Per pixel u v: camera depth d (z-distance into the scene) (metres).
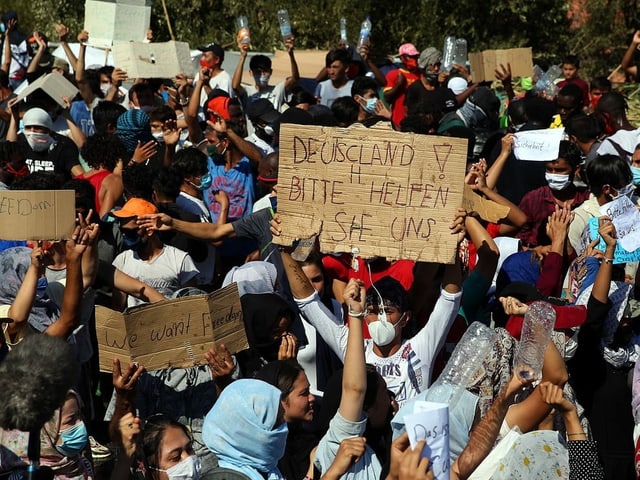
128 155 7.66
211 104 8.71
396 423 3.84
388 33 18.11
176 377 5.25
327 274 6.00
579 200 7.15
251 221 6.73
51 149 8.38
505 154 7.06
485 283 5.67
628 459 5.54
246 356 5.39
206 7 18.73
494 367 4.51
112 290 6.03
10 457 3.96
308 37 18.05
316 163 4.86
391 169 4.81
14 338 4.91
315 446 4.79
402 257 4.83
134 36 11.50
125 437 4.60
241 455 3.97
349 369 4.32
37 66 11.66
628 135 8.41
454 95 10.88
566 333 5.25
